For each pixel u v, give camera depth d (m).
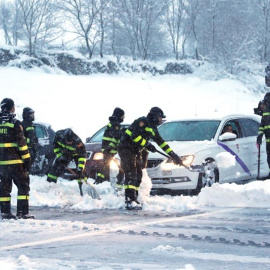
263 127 14.29
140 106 37.06
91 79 40.34
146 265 5.61
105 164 13.80
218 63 52.31
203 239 7.29
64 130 12.84
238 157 14.23
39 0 45.47
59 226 8.48
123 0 51.31
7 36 53.66
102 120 32.91
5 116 9.55
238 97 44.91
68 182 14.80
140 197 11.41
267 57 55.31
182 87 44.69
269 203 11.28
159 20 53.91
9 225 8.58
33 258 6.03
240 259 6.03
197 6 54.62
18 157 9.59
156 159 13.03
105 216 9.95
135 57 51.16
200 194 11.55
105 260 5.92
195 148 13.17
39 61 42.88
